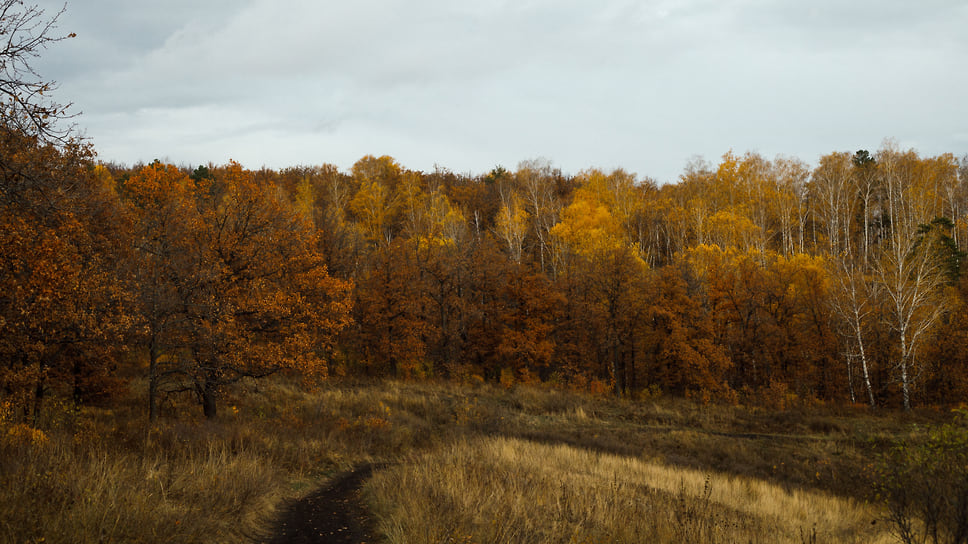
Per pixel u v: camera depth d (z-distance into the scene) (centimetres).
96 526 697
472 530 889
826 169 6850
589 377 4853
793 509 1514
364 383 4131
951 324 4184
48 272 1245
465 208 8388
